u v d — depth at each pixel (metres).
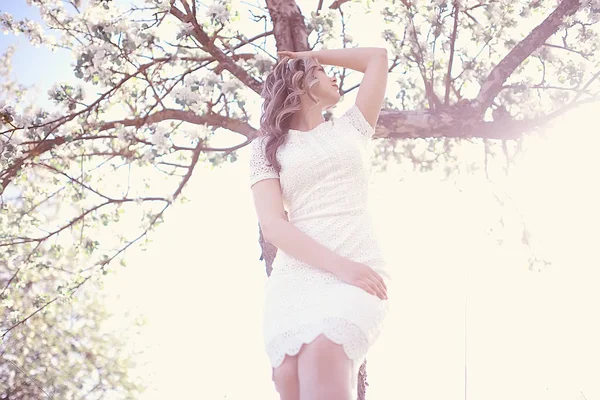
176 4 5.83
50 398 12.01
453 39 5.63
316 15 5.86
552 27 5.81
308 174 2.33
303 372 2.02
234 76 6.01
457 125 5.73
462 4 5.62
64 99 5.89
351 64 2.64
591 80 5.76
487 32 5.93
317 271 2.18
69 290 6.60
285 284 2.19
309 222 2.29
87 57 5.52
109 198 6.43
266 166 2.41
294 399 2.07
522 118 5.89
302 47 5.67
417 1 5.70
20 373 11.70
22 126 6.03
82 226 6.61
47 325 11.77
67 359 12.20
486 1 5.88
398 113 5.73
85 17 5.81
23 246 6.89
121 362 12.70
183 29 5.45
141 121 5.95
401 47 5.74
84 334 12.35
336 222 2.27
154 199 6.49
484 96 5.78
